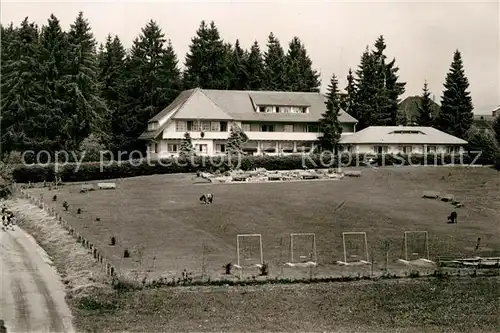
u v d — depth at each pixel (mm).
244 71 142375
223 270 44906
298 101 118375
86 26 125812
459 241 54844
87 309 37500
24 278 43844
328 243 53406
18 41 106062
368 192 75938
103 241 52688
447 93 128125
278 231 56812
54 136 103875
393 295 40656
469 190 78188
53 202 69875
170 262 46750
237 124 110188
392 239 55125
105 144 118500
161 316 36281
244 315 36562
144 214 63031
